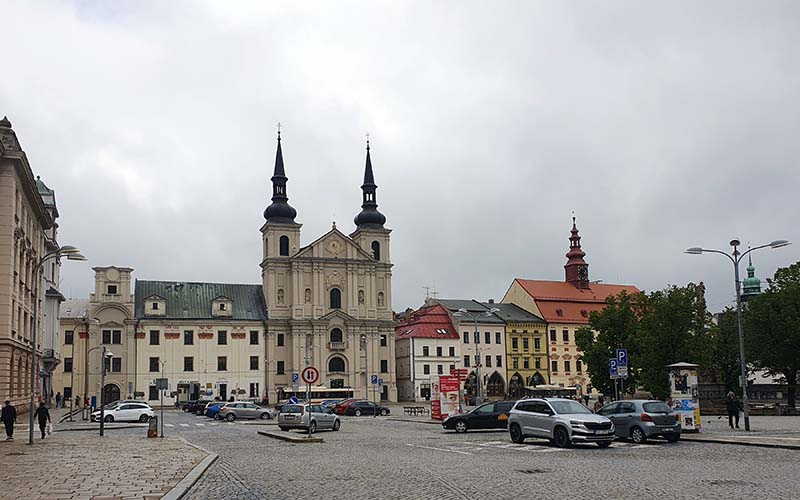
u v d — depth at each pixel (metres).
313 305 120.94
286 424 49.66
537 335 132.12
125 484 21.28
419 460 27.81
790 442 32.56
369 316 124.19
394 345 125.19
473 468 24.67
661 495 18.27
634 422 35.25
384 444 36.84
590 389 124.06
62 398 100.75
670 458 27.75
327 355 120.06
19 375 61.25
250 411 71.56
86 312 115.25
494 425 46.06
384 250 128.38
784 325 72.44
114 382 111.06
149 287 119.25
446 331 127.94
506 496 18.33
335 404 80.75
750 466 24.52
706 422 52.34
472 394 123.19
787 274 76.19
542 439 38.12
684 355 56.94
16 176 58.03
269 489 20.22
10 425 40.56
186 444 36.91
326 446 36.09
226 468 25.81
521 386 129.62
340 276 123.69
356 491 19.53
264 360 119.06
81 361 109.50
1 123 55.84
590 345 76.94
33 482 21.94
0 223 55.72
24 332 63.91
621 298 76.50
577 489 19.44
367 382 121.62
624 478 21.62
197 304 119.38
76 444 37.31
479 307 133.38
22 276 62.28
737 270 43.97
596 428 32.56
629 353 72.81
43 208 70.44
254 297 124.25
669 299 57.78
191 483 21.22
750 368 79.62
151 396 112.56
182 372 114.50
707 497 17.91
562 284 141.38
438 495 18.58
